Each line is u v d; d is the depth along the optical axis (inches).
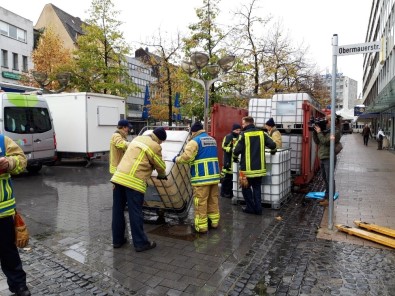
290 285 152.2
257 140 259.1
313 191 359.9
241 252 189.9
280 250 192.7
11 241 137.3
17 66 1448.1
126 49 784.9
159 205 239.9
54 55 1043.9
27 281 156.1
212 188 227.5
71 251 191.3
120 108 613.3
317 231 225.9
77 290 147.9
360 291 146.8
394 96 799.7
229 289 148.9
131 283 154.3
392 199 317.1
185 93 653.3
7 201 134.2
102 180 430.0
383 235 213.5
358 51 213.2
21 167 136.3
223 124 392.2
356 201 309.4
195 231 225.6
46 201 313.0
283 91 757.9
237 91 652.7
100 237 214.4
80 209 283.6
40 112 475.8
